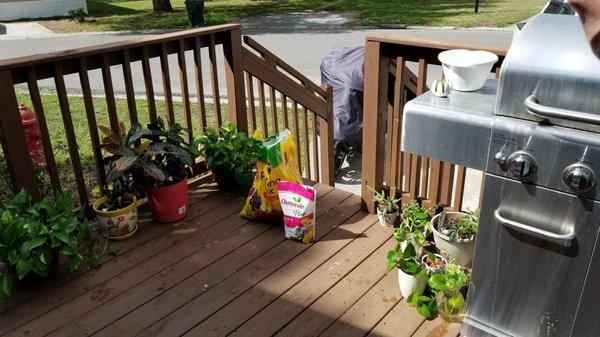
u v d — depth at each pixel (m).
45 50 10.23
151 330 1.87
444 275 1.85
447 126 1.60
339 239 2.45
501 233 1.56
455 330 1.84
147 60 2.57
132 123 2.60
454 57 1.79
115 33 12.42
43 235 1.97
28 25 13.83
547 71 1.32
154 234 2.50
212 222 2.61
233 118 3.11
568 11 2.04
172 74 7.46
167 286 2.12
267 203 2.54
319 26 12.10
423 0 16.05
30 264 1.95
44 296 2.06
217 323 1.91
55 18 15.10
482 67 1.72
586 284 1.44
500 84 1.41
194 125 5.31
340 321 1.91
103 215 2.37
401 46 2.31
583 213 1.37
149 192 2.52
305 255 2.32
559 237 1.40
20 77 2.17
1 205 2.11
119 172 2.31
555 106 1.33
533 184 1.43
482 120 1.52
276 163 2.51
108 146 2.42
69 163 4.46
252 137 2.93
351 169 4.69
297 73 3.27
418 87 2.33
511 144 1.44
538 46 1.36
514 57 1.38
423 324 1.88
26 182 2.27
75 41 11.36
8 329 1.88
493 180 1.51
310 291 2.08
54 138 5.11
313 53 8.80
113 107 2.50
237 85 3.02
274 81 3.15
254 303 2.01
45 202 2.10
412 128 1.69
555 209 1.42
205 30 2.77
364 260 2.28
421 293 1.95
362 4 15.73
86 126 5.49
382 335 1.84
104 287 2.11
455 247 2.09
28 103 6.45
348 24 12.08
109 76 2.44
